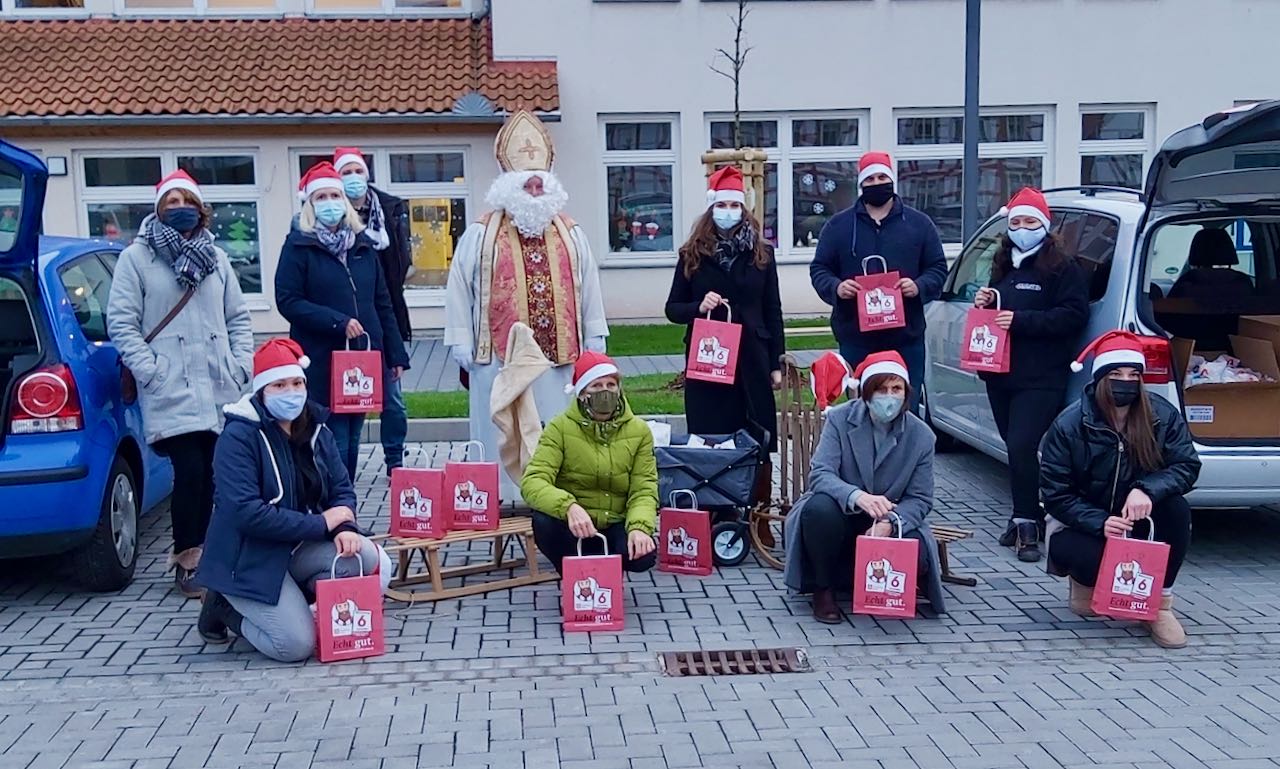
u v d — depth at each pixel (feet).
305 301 23.52
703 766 14.64
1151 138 61.41
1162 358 21.65
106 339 22.27
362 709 16.43
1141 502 18.70
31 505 19.35
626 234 59.72
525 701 16.69
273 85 54.70
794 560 19.94
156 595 21.43
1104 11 59.93
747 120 59.57
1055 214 26.61
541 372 23.36
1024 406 23.04
